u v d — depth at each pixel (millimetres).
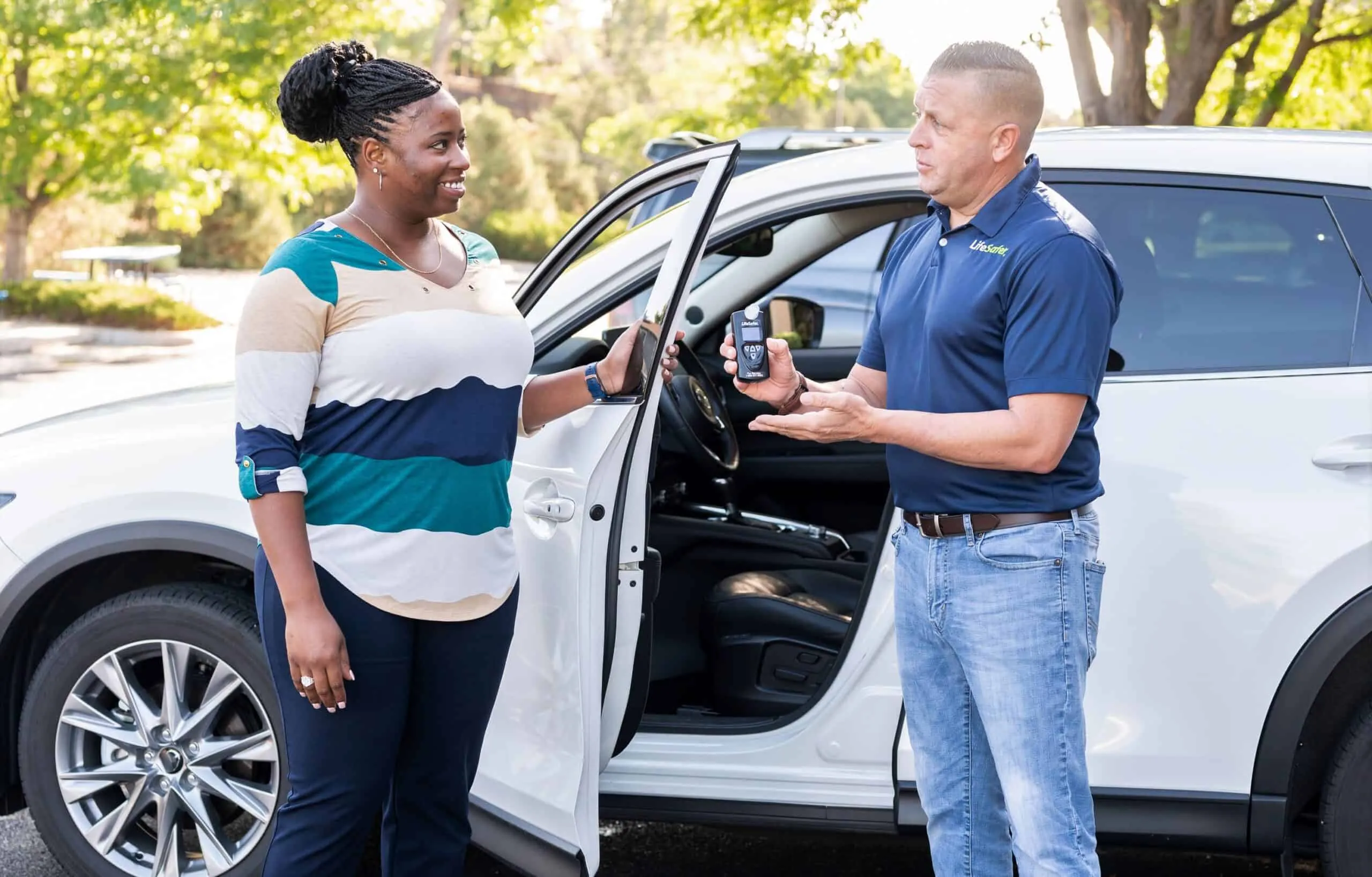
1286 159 2543
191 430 2812
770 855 3320
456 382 2102
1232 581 2432
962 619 2172
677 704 3223
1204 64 9344
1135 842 2545
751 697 3035
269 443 2021
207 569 2945
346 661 2086
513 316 2223
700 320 3734
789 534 3527
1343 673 2533
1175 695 2475
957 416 2080
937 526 2184
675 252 2354
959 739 2318
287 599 2041
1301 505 2406
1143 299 2547
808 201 2635
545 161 43250
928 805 2367
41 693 2846
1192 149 2592
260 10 12750
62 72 13766
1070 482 2141
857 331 4652
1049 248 2041
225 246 26344
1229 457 2438
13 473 2871
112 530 2764
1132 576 2461
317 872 2205
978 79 2072
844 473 3957
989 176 2119
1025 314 2047
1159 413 2469
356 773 2180
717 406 3502
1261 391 2447
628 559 2436
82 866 2887
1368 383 2416
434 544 2125
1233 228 2539
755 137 5809
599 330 3299
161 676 3002
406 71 2061
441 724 2264
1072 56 9531
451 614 2168
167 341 15102
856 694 2607
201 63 13102
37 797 2877
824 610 3131
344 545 2102
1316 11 9992
